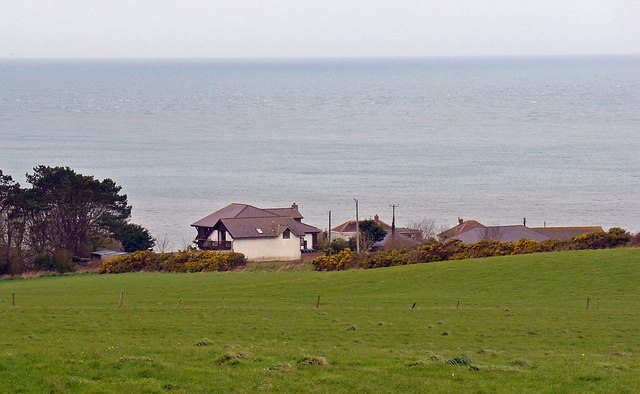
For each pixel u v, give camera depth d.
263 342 41.66
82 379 27.27
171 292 67.69
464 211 174.00
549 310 53.00
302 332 45.41
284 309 55.19
